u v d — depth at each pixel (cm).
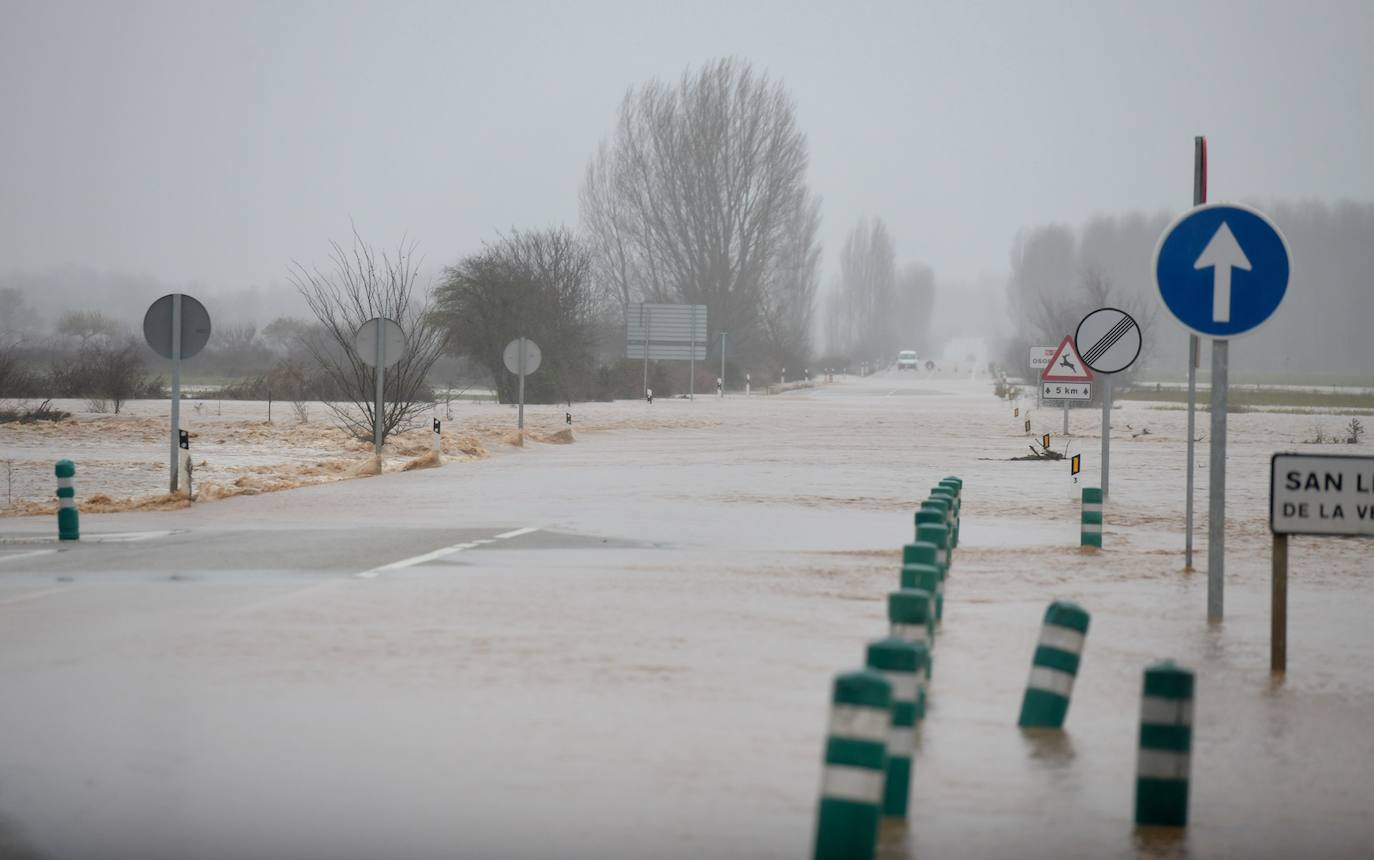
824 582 2723
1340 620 2388
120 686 1769
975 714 1664
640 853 1159
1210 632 2258
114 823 1248
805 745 1494
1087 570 2988
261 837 1209
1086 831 1233
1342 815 1304
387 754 1455
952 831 1223
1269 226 2153
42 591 2580
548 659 1938
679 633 2145
